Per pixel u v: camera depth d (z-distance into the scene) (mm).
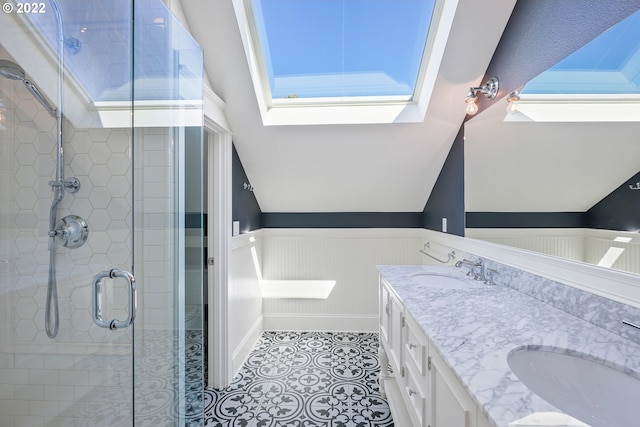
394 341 1639
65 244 1343
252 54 1878
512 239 1467
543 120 1261
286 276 3041
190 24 1637
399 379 1513
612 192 927
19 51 1321
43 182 1357
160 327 1378
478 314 1121
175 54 1417
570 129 1118
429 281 1785
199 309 1655
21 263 1364
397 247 3002
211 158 2125
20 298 1367
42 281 1358
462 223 2057
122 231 1319
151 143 1318
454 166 2195
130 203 1313
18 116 1350
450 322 1044
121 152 1320
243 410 1850
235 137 2242
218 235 2111
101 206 1332
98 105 1323
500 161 1587
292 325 3033
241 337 2400
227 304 2111
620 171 908
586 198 1026
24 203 1359
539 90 1294
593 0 1026
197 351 1635
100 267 1326
